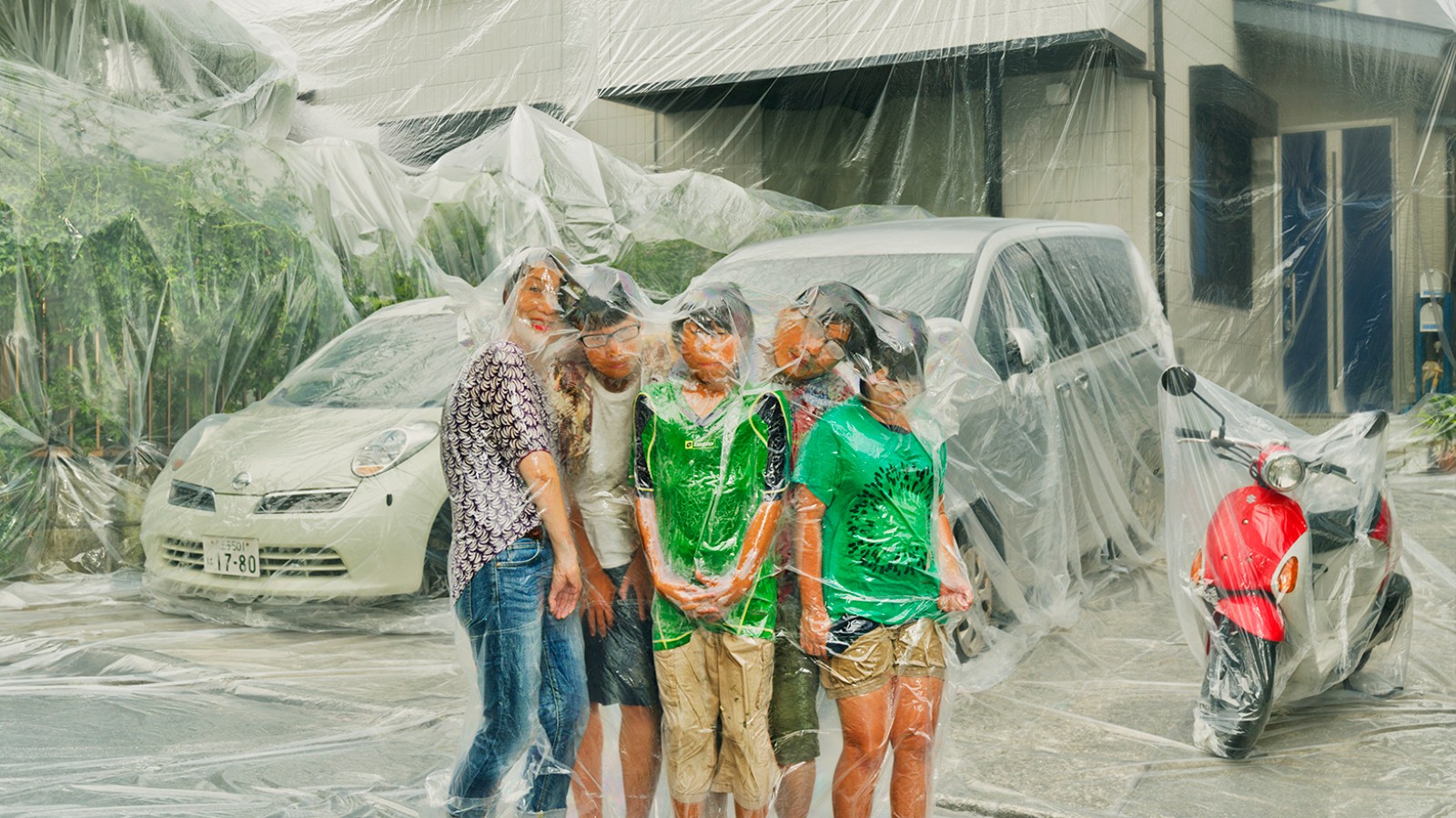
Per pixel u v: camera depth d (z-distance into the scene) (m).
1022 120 8.55
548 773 2.67
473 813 2.71
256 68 7.56
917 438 2.66
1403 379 7.68
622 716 2.68
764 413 2.51
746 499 2.51
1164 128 8.35
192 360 6.52
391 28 8.43
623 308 2.60
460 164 7.88
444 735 3.86
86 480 6.13
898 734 2.61
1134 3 8.38
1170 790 3.31
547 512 2.61
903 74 8.72
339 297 6.98
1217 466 3.68
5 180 6.13
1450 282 7.83
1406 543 5.28
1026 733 3.76
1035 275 5.21
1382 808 3.17
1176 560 3.76
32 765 3.61
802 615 2.56
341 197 7.32
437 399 5.44
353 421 5.33
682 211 7.46
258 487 5.07
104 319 6.32
